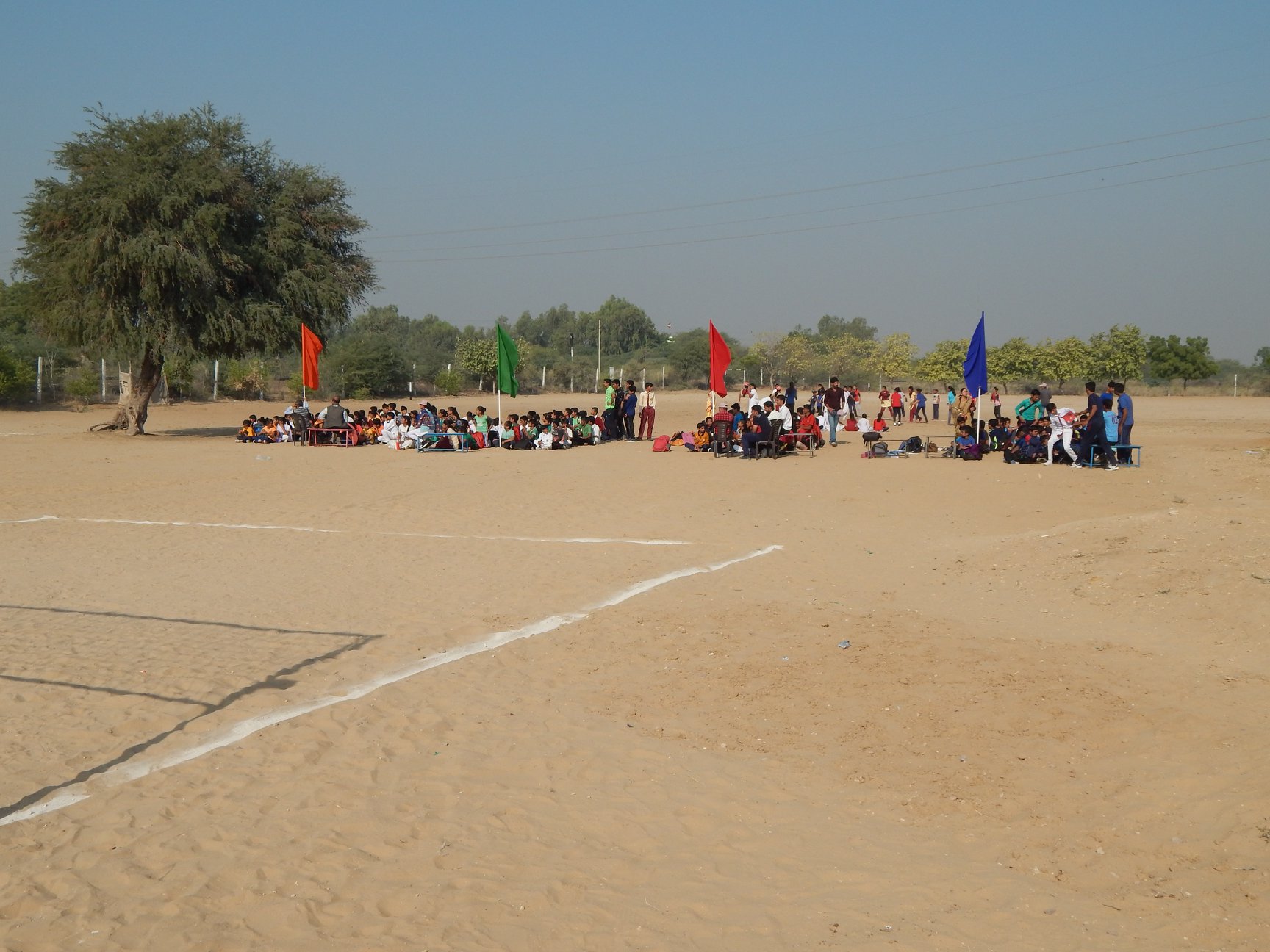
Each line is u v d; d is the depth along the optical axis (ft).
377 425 108.27
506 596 35.91
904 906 15.64
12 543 48.39
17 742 22.63
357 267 132.36
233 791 20.10
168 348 115.03
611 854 17.52
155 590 37.88
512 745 22.29
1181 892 15.47
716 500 60.64
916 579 37.01
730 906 15.80
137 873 16.93
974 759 20.58
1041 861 16.75
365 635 31.17
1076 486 62.90
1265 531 33.76
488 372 236.63
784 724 22.97
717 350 95.04
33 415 148.05
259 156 126.82
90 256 110.42
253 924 15.39
